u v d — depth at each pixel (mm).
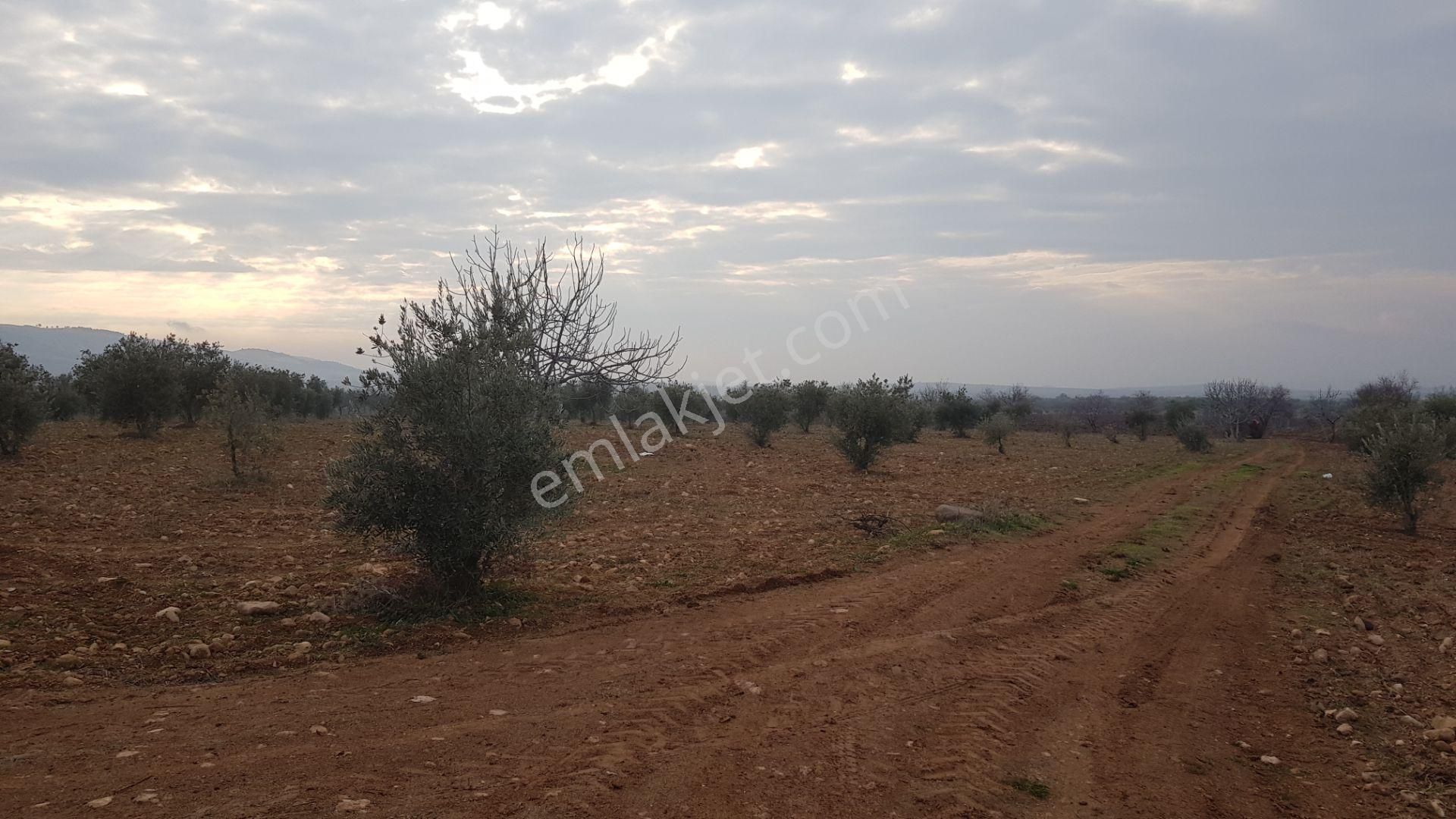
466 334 7699
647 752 4680
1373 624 8070
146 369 22641
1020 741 5113
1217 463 29266
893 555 10906
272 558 9766
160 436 23500
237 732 4809
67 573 8359
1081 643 7379
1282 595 9500
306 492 15469
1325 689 6270
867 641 7152
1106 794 4414
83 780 4078
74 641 6281
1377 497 14422
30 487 14023
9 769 4180
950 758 4734
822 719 5320
